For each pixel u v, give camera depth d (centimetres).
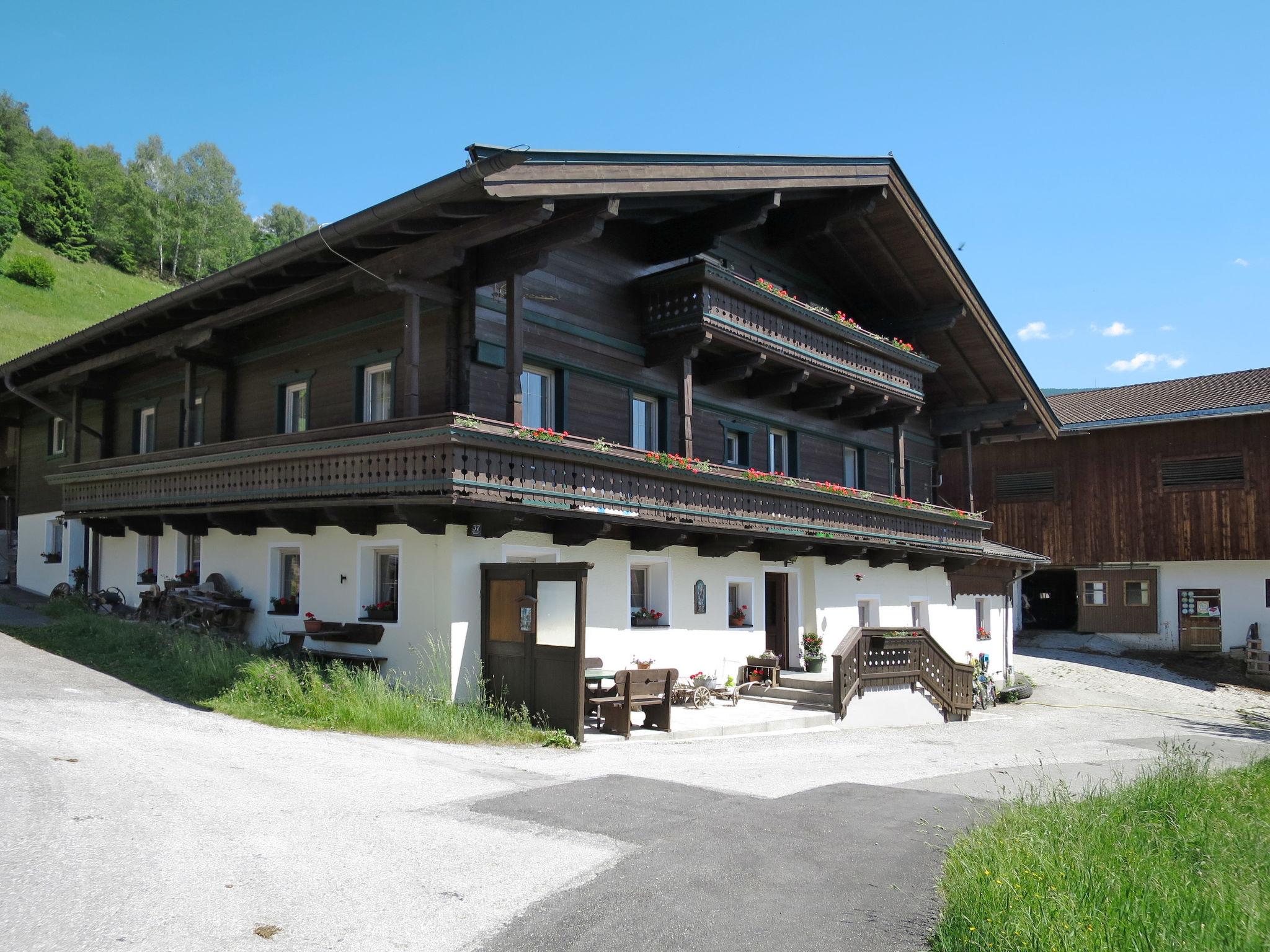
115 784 780
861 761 1263
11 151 8081
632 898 599
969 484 2650
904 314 2372
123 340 1878
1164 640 3322
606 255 1673
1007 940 511
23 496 2539
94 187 8881
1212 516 3203
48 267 6806
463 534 1335
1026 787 1084
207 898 556
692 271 1620
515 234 1355
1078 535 3444
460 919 551
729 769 1102
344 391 1598
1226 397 3362
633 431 1709
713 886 632
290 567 1622
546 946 518
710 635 1794
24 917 508
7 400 2442
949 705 2009
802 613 2066
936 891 646
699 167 1504
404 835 704
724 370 1812
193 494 1588
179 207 9744
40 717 1041
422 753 1038
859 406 2230
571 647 1220
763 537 1752
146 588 1936
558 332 1549
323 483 1338
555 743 1177
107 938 491
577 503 1345
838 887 646
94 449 2275
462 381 1404
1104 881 605
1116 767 1338
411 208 1150
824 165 1825
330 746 1023
